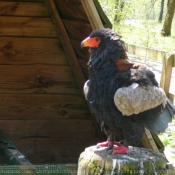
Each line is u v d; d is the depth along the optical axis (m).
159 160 3.24
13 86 6.63
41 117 6.77
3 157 5.74
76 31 5.84
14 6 6.43
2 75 6.57
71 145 6.86
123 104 3.81
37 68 6.63
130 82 3.90
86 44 4.01
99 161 3.19
